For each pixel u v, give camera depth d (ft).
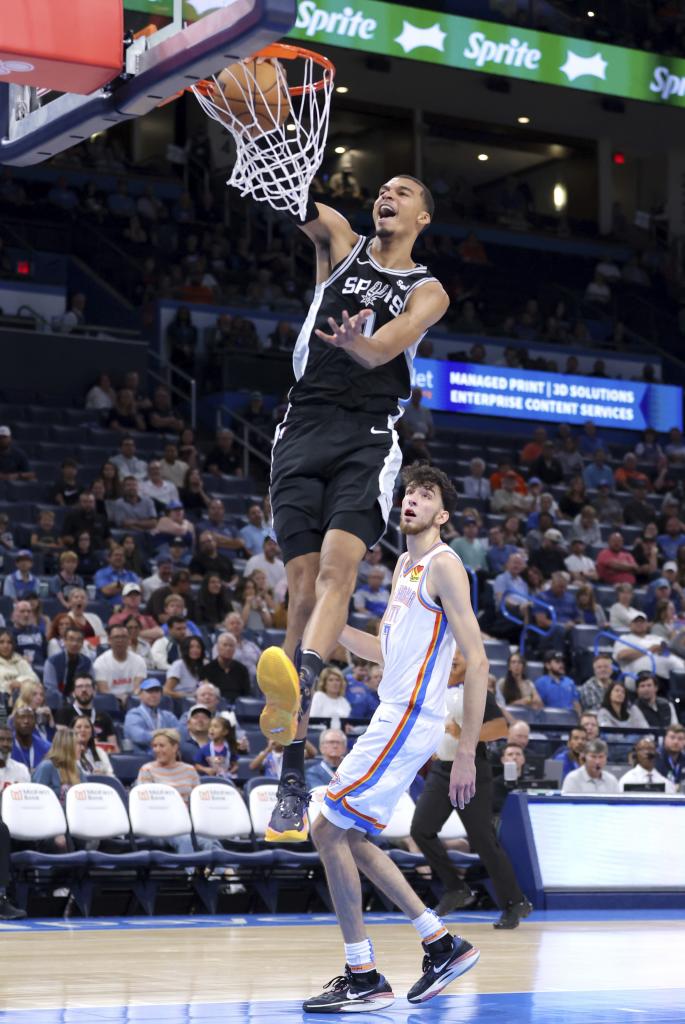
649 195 100.68
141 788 32.81
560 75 79.41
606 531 64.80
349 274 15.53
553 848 34.22
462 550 56.08
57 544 49.42
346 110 93.15
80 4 15.74
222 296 74.28
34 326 64.90
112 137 89.40
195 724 36.65
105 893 33.04
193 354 69.77
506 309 88.84
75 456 57.62
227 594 47.16
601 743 37.04
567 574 55.62
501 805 36.19
